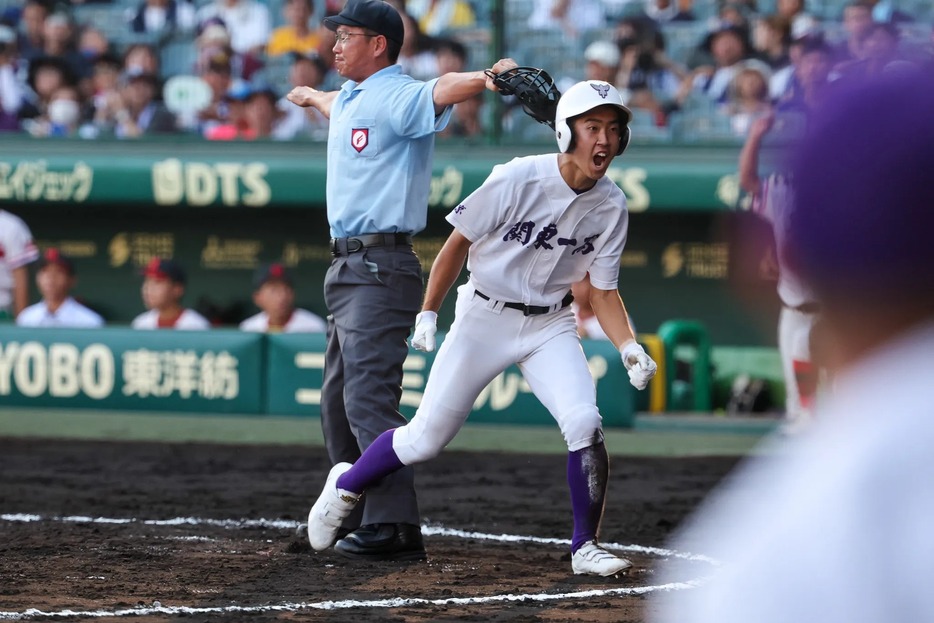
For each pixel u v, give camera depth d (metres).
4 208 47.28
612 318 17.92
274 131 48.00
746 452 34.47
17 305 43.72
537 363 17.89
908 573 4.07
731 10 48.00
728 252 44.91
